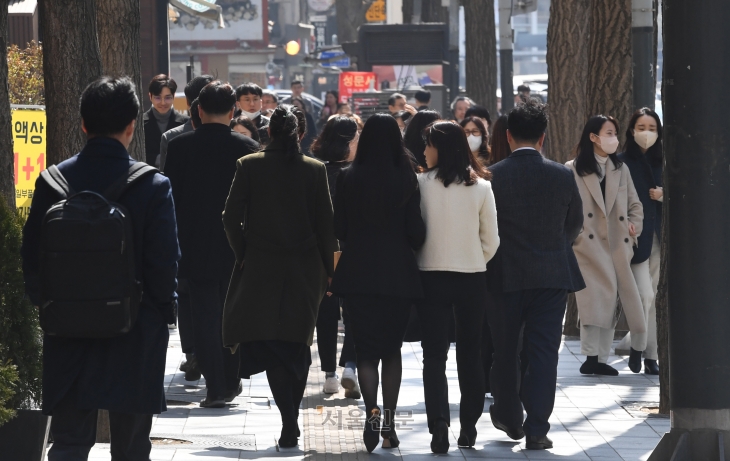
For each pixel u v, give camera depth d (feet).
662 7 48.11
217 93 67.05
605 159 78.89
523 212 57.11
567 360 87.35
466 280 55.72
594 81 97.55
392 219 55.26
